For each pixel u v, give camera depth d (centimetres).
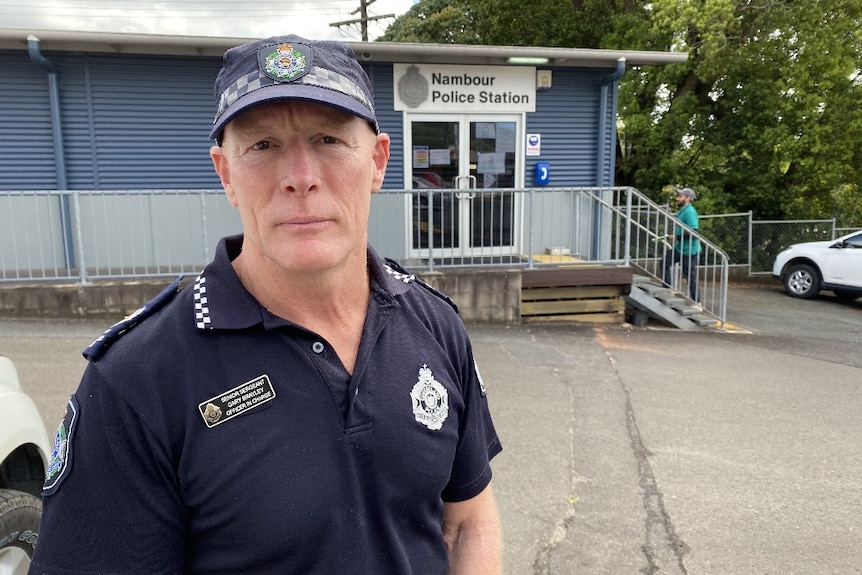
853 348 786
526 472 396
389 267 140
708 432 474
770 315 1041
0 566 206
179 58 867
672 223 1030
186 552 102
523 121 965
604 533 327
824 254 1176
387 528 108
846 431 483
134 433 96
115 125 862
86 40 784
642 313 895
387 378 113
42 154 851
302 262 105
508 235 959
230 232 873
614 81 972
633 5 1486
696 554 310
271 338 105
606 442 448
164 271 812
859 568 303
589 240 876
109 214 850
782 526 339
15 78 830
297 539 99
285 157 106
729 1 1266
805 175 1471
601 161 1004
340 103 104
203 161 895
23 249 834
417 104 922
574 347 719
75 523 94
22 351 596
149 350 100
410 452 111
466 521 138
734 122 1461
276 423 101
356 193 112
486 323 818
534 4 1588
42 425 243
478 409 137
